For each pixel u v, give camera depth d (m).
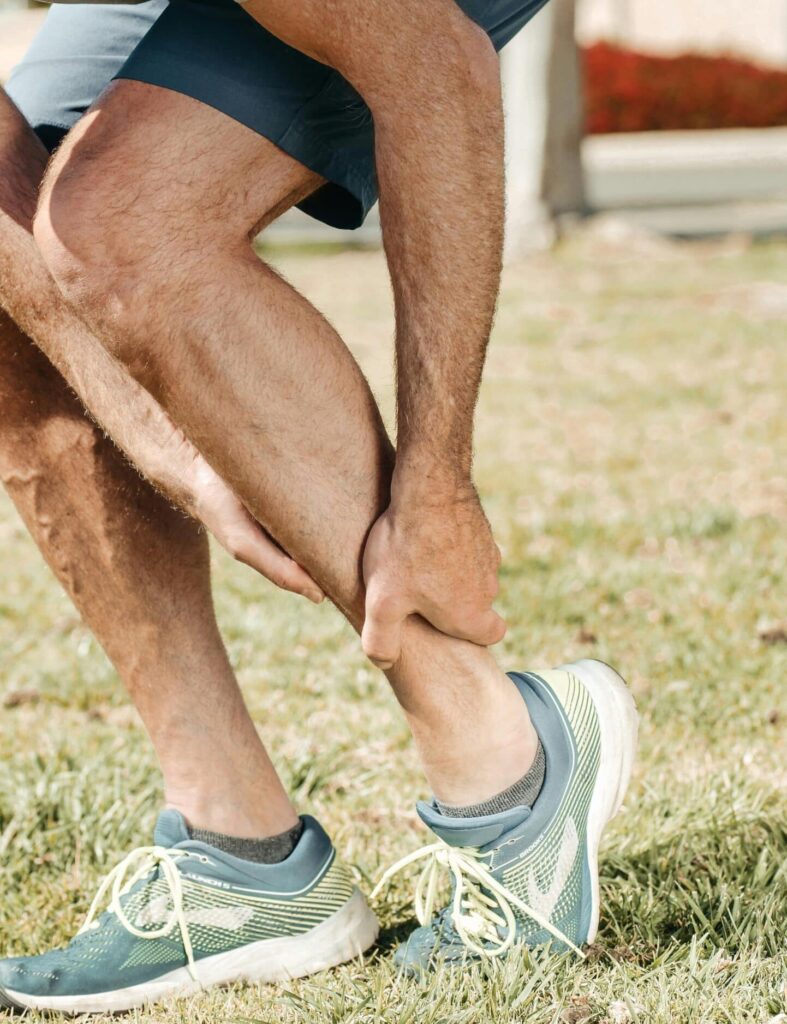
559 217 13.48
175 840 1.97
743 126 27.72
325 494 1.67
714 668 3.27
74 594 1.98
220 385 1.61
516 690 1.89
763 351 8.02
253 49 1.61
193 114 1.60
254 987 1.95
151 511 1.93
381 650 1.72
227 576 4.26
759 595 3.84
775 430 6.07
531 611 3.76
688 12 32.28
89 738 3.08
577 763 1.90
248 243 1.66
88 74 1.95
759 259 11.93
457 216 1.57
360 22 1.51
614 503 4.94
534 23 13.30
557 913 1.88
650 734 2.90
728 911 1.97
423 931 1.95
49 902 2.29
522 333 8.88
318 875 1.97
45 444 1.90
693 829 2.35
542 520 4.64
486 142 1.57
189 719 1.97
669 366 7.69
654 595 3.88
